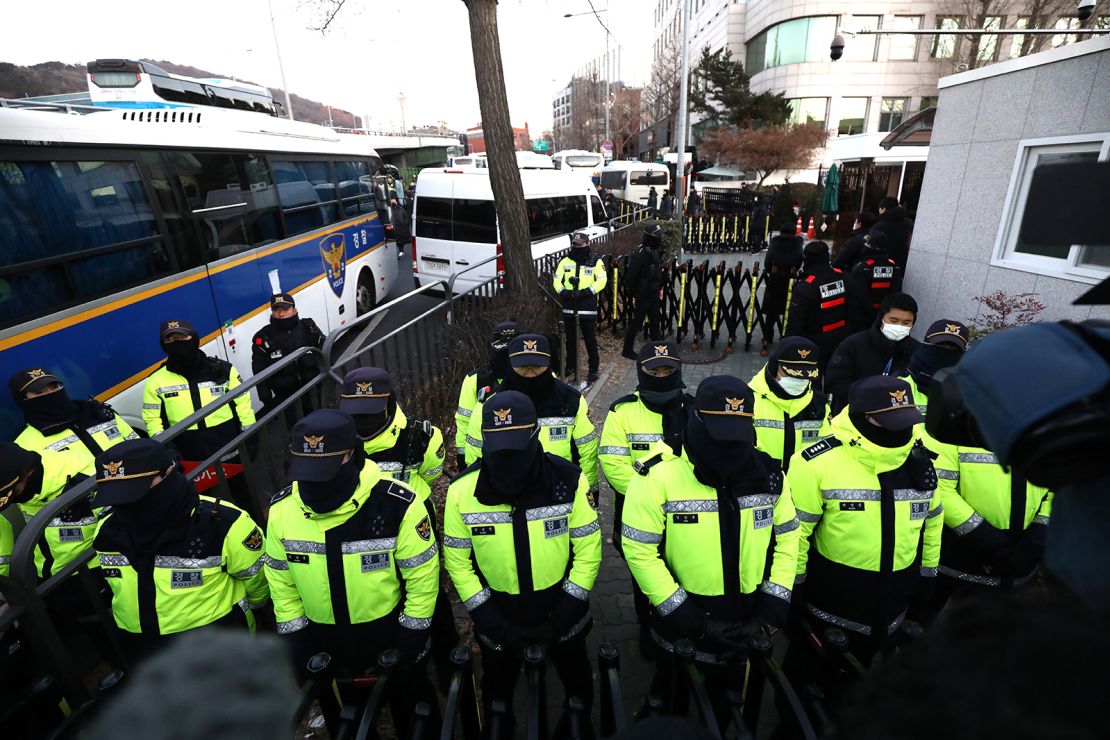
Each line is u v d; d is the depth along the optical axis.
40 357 4.05
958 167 6.38
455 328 5.83
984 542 2.62
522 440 2.18
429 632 2.55
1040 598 0.48
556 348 6.23
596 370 7.06
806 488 2.52
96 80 7.73
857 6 33.28
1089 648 0.37
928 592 2.63
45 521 2.19
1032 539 2.61
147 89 7.77
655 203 22.03
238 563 2.39
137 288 4.89
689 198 21.39
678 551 2.29
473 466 2.48
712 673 2.36
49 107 6.32
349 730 1.86
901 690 0.45
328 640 2.32
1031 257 5.52
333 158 9.06
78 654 2.68
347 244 9.41
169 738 0.64
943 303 6.70
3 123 3.84
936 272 6.80
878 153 14.73
